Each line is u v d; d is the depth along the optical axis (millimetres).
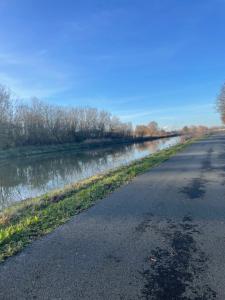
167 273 4520
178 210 7848
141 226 6707
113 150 48656
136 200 9250
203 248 5359
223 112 61125
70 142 63094
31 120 54219
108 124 79375
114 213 7895
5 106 48219
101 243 5816
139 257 5113
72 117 66875
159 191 10430
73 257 5242
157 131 105812
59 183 18531
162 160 20797
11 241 6164
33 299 4008
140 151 42500
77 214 8039
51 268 4867
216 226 6480
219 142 38094
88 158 36062
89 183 13875
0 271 4848
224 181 11586
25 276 4637
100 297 3975
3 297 4082
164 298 3885
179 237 5934
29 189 17359
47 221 7559
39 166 29812
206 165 16656
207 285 4141
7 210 10320
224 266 4664
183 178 12859
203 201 8664
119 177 14227
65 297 4016
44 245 5875
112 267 4797
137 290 4098
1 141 45375
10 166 30969
